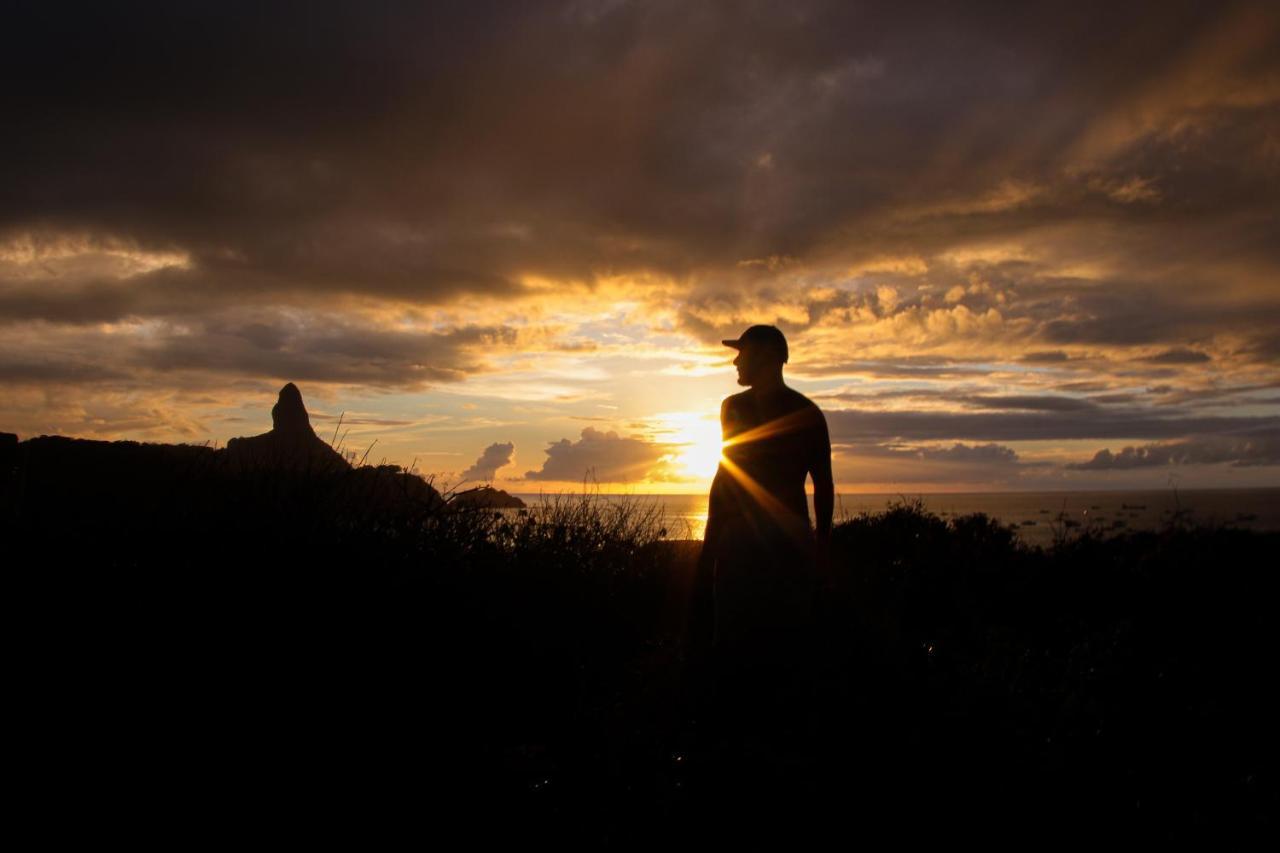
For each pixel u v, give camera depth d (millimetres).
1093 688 5348
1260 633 6836
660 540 7922
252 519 3824
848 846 3469
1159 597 7887
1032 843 3545
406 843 3041
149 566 3367
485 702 4246
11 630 2877
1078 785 3957
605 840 3361
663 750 4254
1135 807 3826
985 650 6016
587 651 5801
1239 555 8555
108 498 3967
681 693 4914
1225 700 5281
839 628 6020
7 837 2484
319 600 3512
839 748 4277
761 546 4855
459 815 3291
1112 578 8453
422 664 3807
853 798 3811
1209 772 4227
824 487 5035
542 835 3320
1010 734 4402
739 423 5051
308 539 3770
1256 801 3943
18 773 2611
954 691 4887
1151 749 4480
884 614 6621
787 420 4965
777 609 4797
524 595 5266
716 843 3426
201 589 3314
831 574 7012
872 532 10945
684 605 7238
